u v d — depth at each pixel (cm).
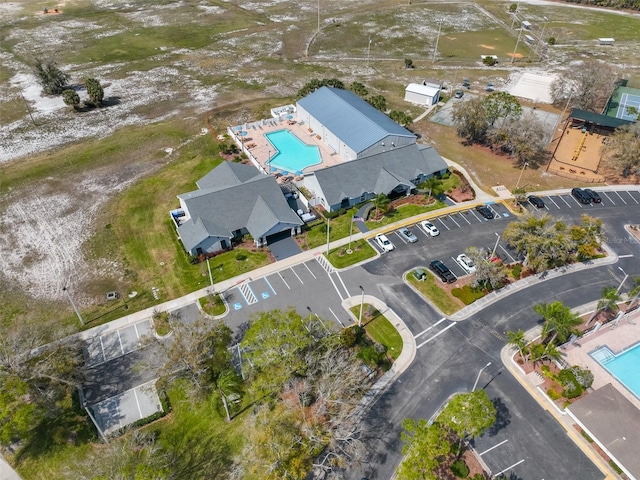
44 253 6625
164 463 4109
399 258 6494
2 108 10762
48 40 14825
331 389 4338
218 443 4350
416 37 15288
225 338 4844
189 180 8119
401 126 8712
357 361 4897
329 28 16038
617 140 8094
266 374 4322
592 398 4475
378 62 13425
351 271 6278
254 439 4016
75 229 7050
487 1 19038
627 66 13112
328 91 9612
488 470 4112
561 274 6231
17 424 3978
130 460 3953
